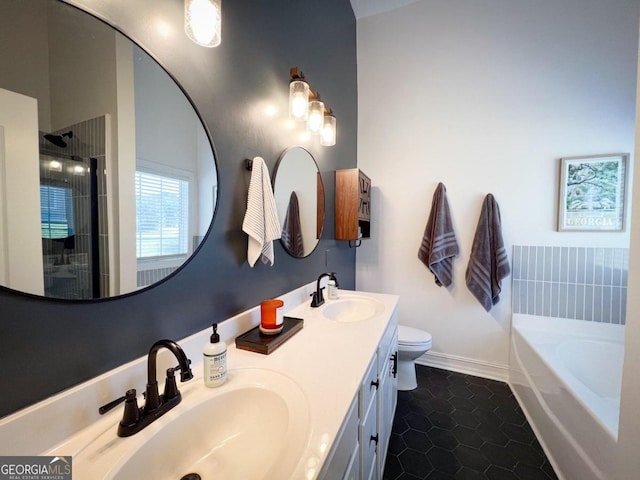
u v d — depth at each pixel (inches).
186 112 34.7
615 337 75.5
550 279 81.9
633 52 73.0
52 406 22.3
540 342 71.5
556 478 52.4
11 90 20.4
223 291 41.6
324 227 77.4
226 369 31.8
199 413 28.3
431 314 96.3
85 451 22.2
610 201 75.4
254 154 47.4
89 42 25.0
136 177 29.2
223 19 40.5
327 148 78.7
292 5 59.6
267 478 20.4
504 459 56.9
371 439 39.9
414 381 82.4
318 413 26.1
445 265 91.2
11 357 20.6
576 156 78.4
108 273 26.9
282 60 55.7
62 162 23.4
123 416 24.3
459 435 63.4
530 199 83.5
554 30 79.7
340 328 47.7
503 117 85.8
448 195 92.7
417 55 95.6
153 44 30.6
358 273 106.1
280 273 56.3
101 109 26.1
